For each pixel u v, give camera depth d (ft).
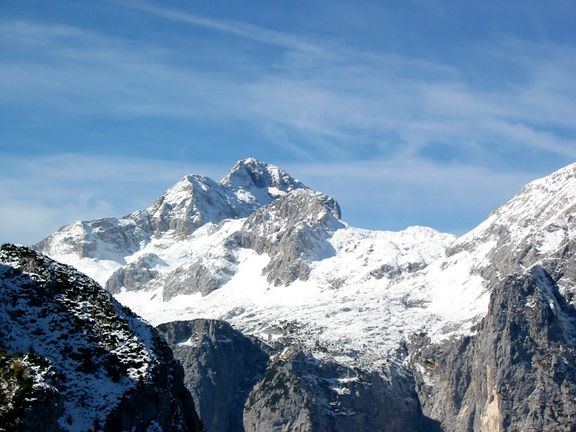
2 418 530.68
